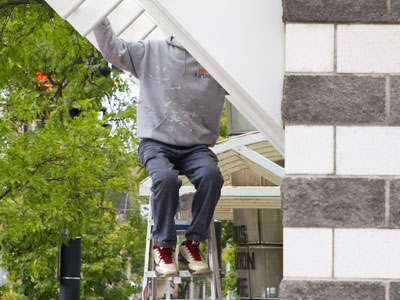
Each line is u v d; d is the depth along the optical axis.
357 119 6.21
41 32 16.67
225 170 13.59
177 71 8.07
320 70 6.27
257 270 15.91
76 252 17.69
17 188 17.58
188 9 6.70
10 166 17.14
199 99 8.08
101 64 18.27
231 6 6.68
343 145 6.20
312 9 6.27
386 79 6.23
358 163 6.18
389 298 6.06
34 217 18.59
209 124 8.18
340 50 6.27
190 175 8.10
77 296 17.58
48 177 18.00
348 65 6.26
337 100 6.23
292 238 6.14
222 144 12.20
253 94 6.61
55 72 19.08
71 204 17.91
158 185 7.86
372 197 6.13
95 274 35.03
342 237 6.13
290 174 6.21
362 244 6.11
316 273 6.11
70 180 17.84
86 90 20.16
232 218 17.14
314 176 6.18
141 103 8.12
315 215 6.14
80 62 18.38
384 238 6.11
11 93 18.92
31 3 15.66
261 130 7.05
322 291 6.09
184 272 8.39
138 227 29.41
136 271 46.72
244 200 14.06
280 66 6.62
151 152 8.03
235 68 6.64
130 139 19.11
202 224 8.09
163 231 7.94
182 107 8.05
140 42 8.15
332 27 6.29
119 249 34.88
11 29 16.89
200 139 8.10
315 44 6.28
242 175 14.68
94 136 18.34
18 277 32.88
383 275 6.09
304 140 6.21
